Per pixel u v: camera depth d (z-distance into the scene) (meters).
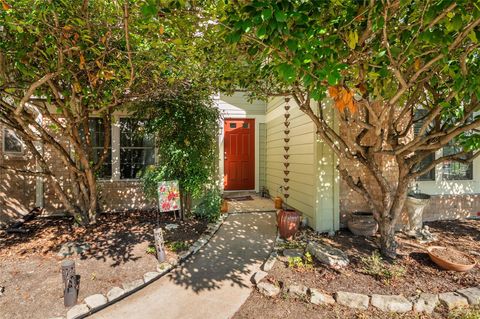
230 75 4.09
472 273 3.28
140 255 3.84
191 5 2.52
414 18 2.39
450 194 5.74
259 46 2.55
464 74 2.55
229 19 2.25
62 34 2.85
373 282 3.10
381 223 3.87
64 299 2.69
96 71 3.65
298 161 5.95
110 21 2.84
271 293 2.96
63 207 6.09
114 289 2.97
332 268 3.44
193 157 5.30
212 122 5.66
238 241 4.54
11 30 2.86
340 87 2.51
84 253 3.88
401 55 2.60
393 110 3.84
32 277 3.20
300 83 3.78
